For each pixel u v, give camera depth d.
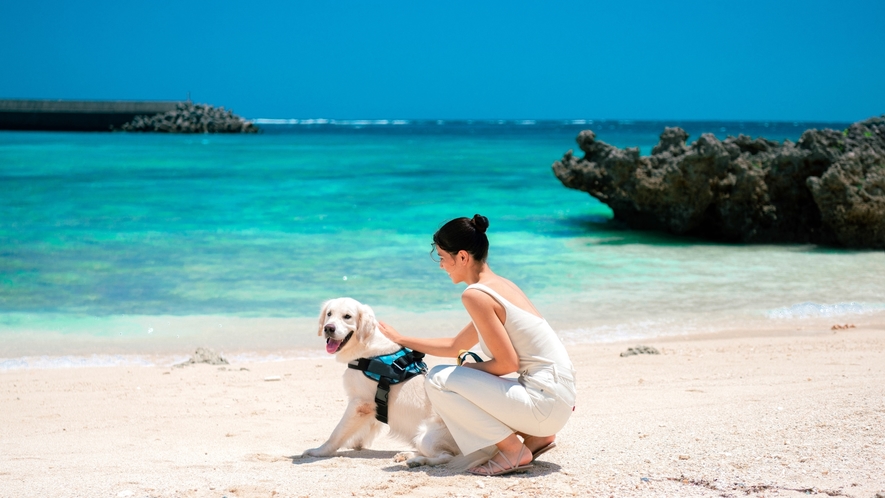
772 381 6.83
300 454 4.96
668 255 16.19
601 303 11.59
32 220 19.62
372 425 4.99
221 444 5.38
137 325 10.24
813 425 4.50
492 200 25.52
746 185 18.61
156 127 100.44
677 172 18.80
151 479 4.14
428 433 4.45
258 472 4.30
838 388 5.90
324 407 6.66
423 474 4.11
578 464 4.20
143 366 8.38
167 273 13.52
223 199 24.58
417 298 11.72
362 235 18.06
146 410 6.54
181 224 19.41
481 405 4.04
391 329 4.79
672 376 7.41
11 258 14.70
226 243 16.78
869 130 18.92
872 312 11.00
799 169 18.69
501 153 53.59
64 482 4.10
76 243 16.45
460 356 4.48
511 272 13.95
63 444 5.40
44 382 7.54
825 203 17.80
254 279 13.11
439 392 4.14
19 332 9.85
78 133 95.19
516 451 4.04
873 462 3.73
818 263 15.29
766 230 18.73
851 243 17.59
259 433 5.76
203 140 75.56
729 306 11.43
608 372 7.73
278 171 35.78
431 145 68.62
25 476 4.30
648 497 3.50
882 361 7.62
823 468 3.71
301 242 17.00
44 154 46.03
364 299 11.66
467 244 4.19
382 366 4.73
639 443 4.55
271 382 7.61
